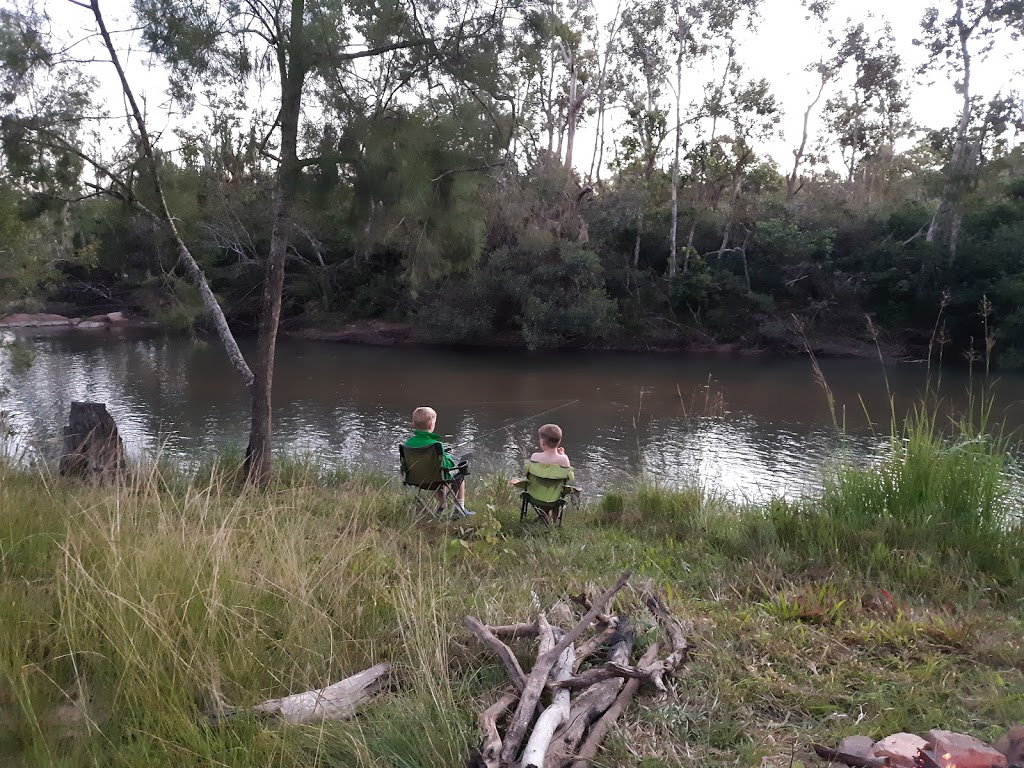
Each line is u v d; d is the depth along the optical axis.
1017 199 32.06
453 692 2.84
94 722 2.47
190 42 6.78
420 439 6.43
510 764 2.31
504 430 15.21
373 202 7.18
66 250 17.55
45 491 5.15
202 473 7.99
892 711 2.72
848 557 4.78
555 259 32.66
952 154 34.62
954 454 5.64
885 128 41.28
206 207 8.73
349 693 2.78
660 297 33.84
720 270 34.50
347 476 8.87
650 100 36.75
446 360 28.64
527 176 7.95
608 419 16.62
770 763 2.44
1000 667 3.15
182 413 16.22
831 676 2.99
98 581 3.22
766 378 24.06
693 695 2.87
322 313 36.50
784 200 39.59
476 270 32.56
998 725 2.61
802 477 11.30
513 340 33.94
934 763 2.18
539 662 2.77
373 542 4.62
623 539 5.66
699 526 5.98
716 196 39.22
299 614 3.25
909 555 4.69
